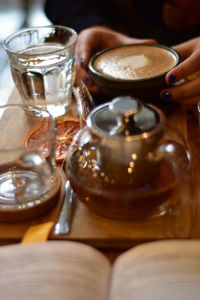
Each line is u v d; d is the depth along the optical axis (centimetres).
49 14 104
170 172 46
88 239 46
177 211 48
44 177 51
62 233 46
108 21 94
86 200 47
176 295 36
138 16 101
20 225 48
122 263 39
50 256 39
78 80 70
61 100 67
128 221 47
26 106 57
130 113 41
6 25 173
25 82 65
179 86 62
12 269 39
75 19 95
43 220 48
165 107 64
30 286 37
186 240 41
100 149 45
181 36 100
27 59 63
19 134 61
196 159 56
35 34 69
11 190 50
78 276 38
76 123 63
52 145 50
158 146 45
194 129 62
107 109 46
